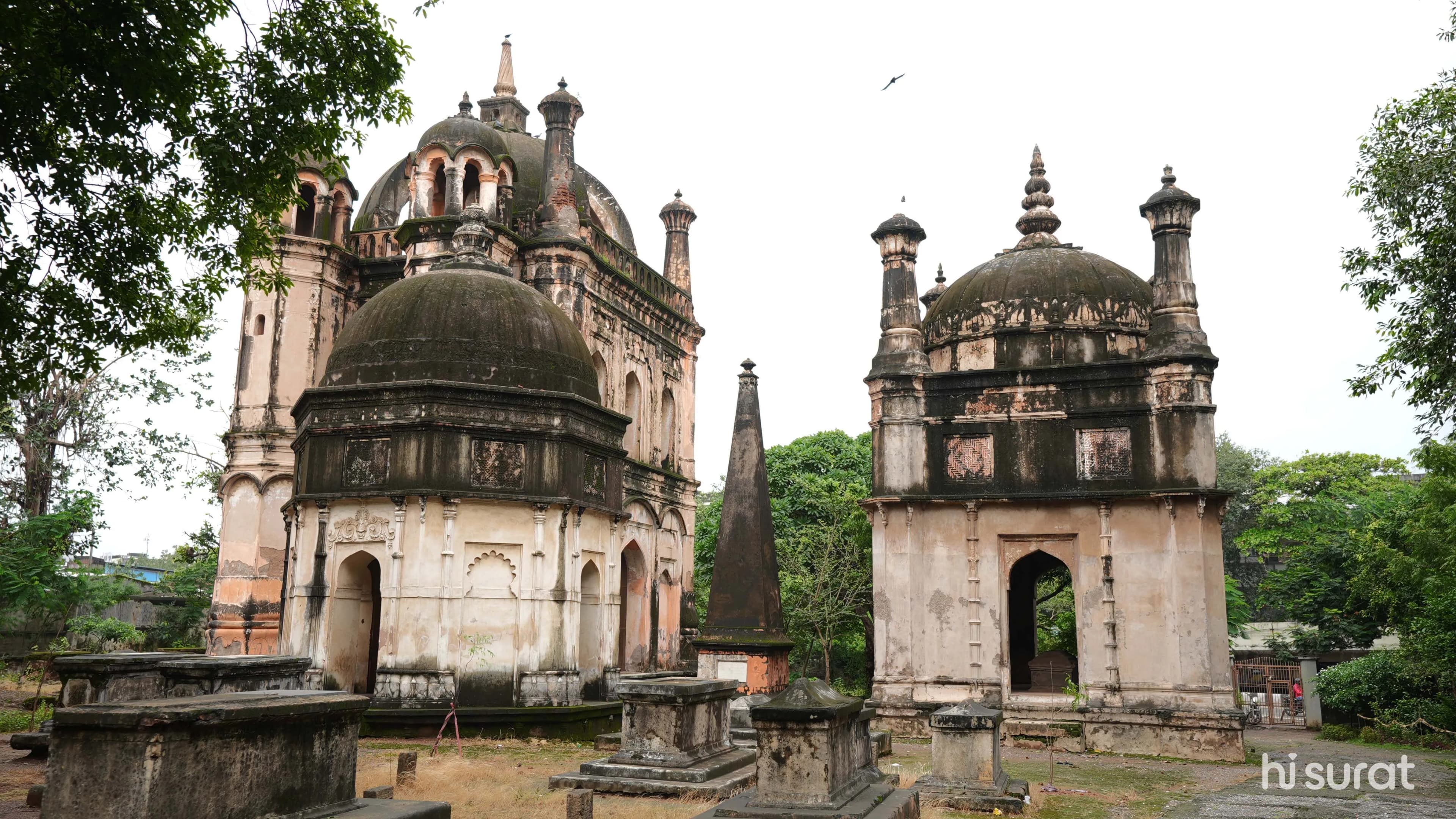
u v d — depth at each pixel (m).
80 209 10.05
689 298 28.59
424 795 10.75
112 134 9.59
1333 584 29.17
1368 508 31.73
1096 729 17.59
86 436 28.41
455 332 17.67
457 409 17.00
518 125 28.31
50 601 21.59
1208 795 13.13
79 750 5.73
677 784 11.29
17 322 9.88
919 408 19.45
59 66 8.98
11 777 10.78
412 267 21.77
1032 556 22.34
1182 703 17.22
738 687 16.72
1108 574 18.00
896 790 10.45
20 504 27.53
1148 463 18.14
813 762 8.96
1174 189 18.59
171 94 9.50
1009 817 11.12
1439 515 20.20
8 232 9.45
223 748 6.04
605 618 18.83
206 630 27.19
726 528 19.23
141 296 10.92
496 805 10.38
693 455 27.95
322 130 11.11
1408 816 11.60
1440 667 19.86
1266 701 26.77
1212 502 17.72
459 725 16.05
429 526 16.59
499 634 16.80
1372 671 21.78
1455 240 11.06
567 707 16.78
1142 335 19.64
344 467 17.17
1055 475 18.61
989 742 11.77
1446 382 11.32
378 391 17.05
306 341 22.98
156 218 10.80
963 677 18.44
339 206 24.73
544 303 19.36
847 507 29.45
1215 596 17.52
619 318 24.44
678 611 26.11
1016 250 21.91
